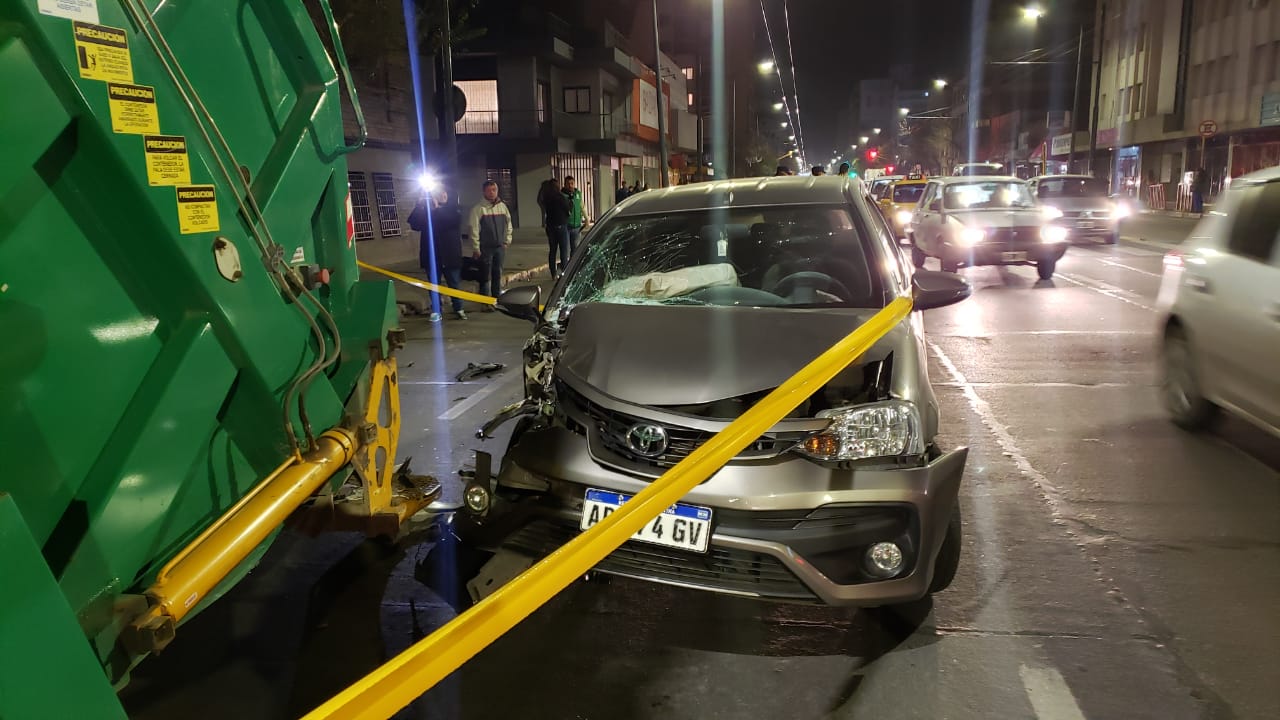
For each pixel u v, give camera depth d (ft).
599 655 10.47
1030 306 36.96
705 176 123.54
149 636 6.57
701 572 9.71
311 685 9.86
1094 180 68.13
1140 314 34.35
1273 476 16.16
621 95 130.72
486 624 7.46
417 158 67.05
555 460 10.36
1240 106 117.08
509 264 61.98
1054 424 19.90
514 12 107.55
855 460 9.65
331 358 8.70
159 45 7.14
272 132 9.33
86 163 6.56
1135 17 153.28
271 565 12.95
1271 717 9.04
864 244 13.42
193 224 7.45
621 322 11.98
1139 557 12.89
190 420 7.52
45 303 6.23
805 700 9.50
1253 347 15.62
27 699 5.10
